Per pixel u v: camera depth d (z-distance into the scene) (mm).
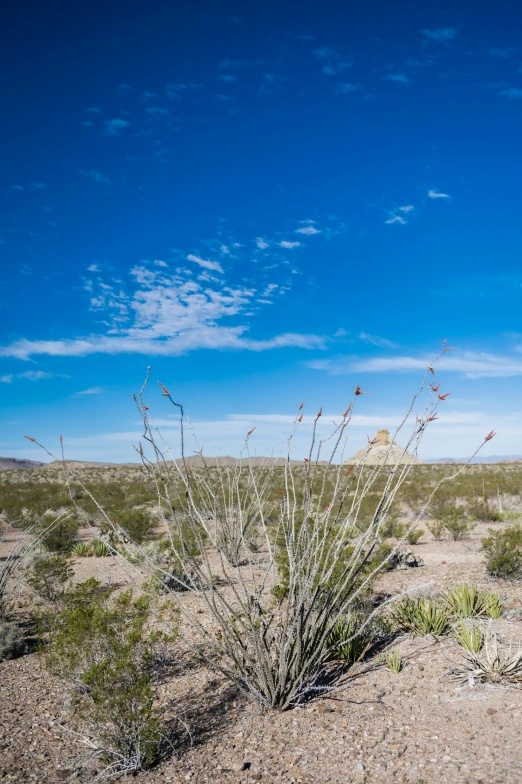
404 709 4770
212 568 10125
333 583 5785
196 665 6180
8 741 4734
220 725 4855
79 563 12320
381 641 6570
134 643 4992
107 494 29453
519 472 38031
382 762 3977
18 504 24266
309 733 4539
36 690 5828
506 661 5238
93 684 4473
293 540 5383
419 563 10602
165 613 7680
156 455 4855
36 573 8508
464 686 5074
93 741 4582
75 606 6488
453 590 7496
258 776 3996
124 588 9305
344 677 5645
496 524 17641
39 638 7211
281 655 5004
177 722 4977
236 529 9508
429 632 6609
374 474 5266
